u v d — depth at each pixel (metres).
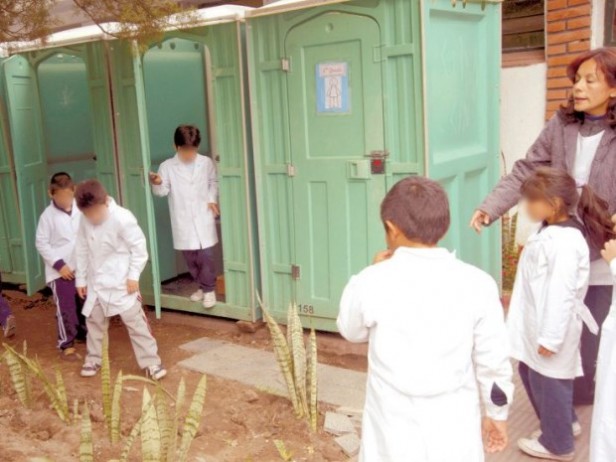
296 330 3.95
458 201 4.97
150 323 5.88
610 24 5.60
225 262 5.52
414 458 2.19
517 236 6.25
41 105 6.52
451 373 2.21
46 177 6.55
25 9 4.35
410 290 2.23
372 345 2.29
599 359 2.71
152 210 5.49
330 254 5.00
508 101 6.21
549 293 3.14
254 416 4.03
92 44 5.84
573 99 3.57
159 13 4.31
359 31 4.59
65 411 3.93
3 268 7.07
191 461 3.46
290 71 4.91
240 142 5.25
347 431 3.76
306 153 4.96
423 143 4.50
